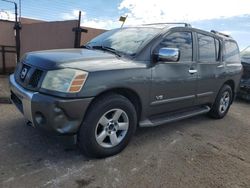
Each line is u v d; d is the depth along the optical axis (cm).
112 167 347
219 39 576
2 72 958
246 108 775
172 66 434
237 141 483
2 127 445
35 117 334
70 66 333
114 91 365
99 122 348
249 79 827
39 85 334
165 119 448
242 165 388
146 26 476
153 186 314
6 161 342
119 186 308
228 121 607
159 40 423
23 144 390
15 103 399
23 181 303
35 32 902
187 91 475
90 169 338
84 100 325
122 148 386
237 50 662
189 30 488
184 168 363
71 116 324
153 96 410
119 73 356
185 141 456
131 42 428
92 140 346
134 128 393
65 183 306
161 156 391
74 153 375
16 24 953
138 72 379
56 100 314
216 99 581
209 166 375
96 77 334
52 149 381
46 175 318
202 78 506
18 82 379
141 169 349
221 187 326
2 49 945
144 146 420
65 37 820
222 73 569
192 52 486
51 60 345
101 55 387
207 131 520
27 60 381
